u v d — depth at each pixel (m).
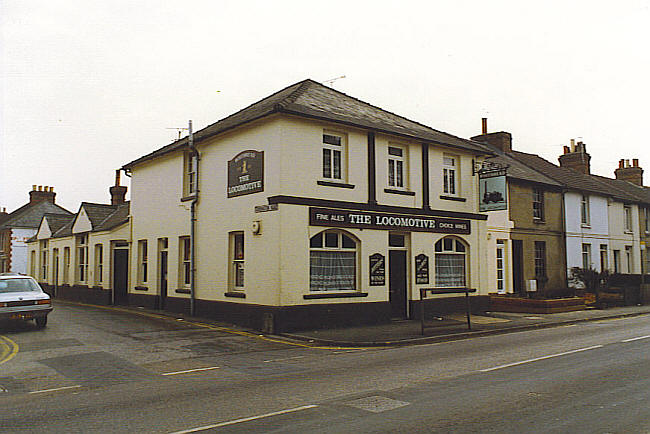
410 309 18.02
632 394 7.61
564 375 8.96
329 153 16.41
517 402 7.19
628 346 12.32
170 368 10.25
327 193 15.98
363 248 16.64
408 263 18.22
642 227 34.66
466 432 5.93
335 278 16.16
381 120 18.61
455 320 17.83
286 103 15.57
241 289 16.81
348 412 6.77
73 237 28.62
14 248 42.78
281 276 14.76
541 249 25.80
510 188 24.08
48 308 16.00
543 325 17.20
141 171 23.06
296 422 6.35
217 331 15.30
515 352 11.59
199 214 18.78
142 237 22.48
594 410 6.78
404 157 18.52
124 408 7.23
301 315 15.04
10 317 15.24
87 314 19.73
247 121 15.84
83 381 9.14
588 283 25.52
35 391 8.44
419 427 6.11
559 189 26.95
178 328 15.87
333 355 11.71
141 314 19.70
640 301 26.77
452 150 19.88
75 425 6.46
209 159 18.47
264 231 15.42
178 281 19.78
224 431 6.07
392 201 17.69
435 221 18.91
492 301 21.78
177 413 6.91
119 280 24.27
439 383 8.41
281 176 15.05
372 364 10.38
